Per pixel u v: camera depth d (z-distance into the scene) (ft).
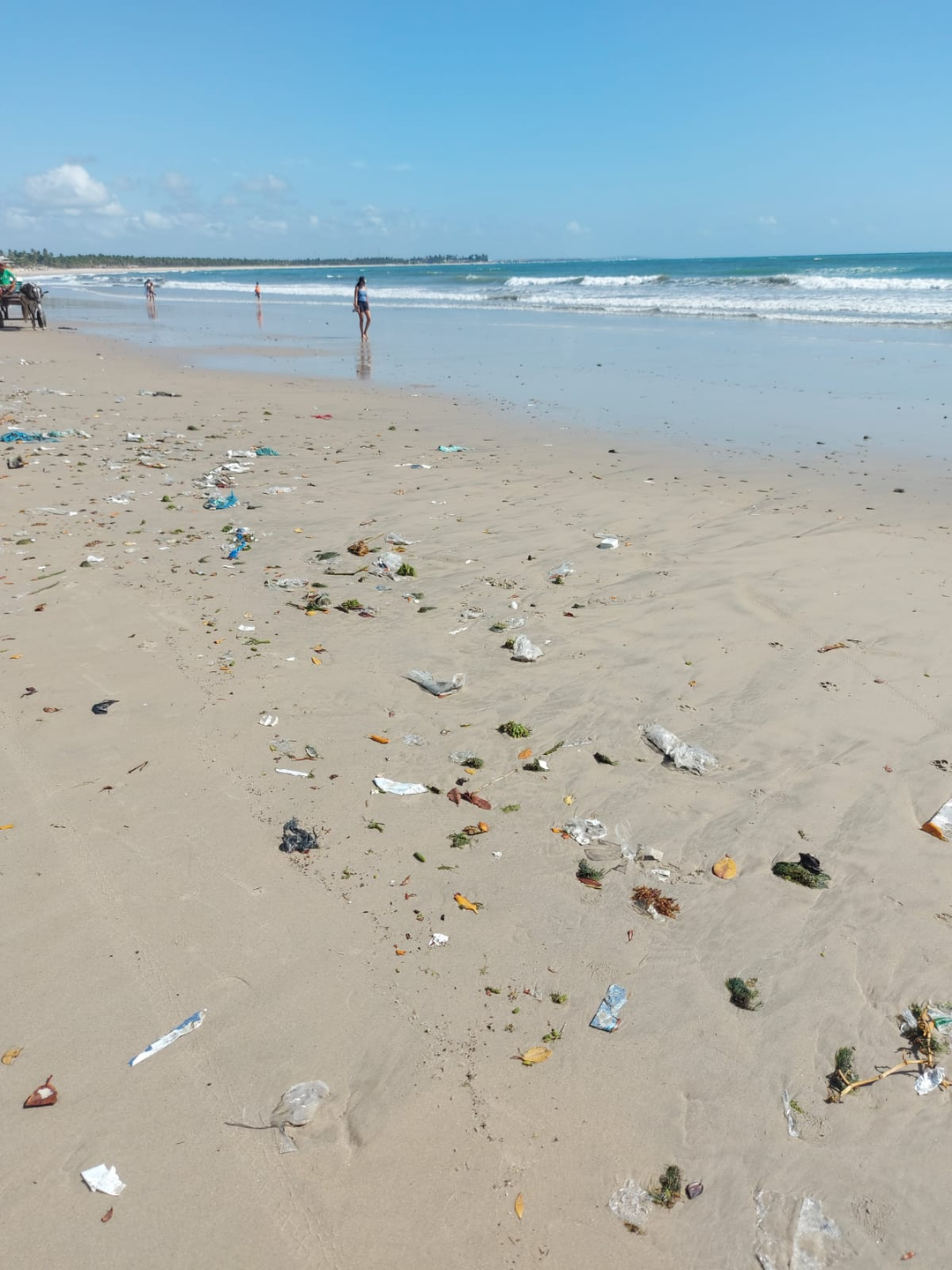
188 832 12.17
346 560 22.93
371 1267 7.22
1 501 26.50
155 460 32.50
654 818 12.96
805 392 48.39
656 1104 8.75
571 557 23.44
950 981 10.18
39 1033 9.13
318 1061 8.98
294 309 130.93
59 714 14.83
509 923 10.93
